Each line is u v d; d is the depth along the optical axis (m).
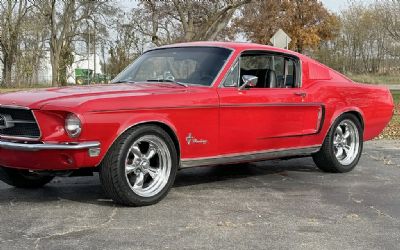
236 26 39.16
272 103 6.08
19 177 5.68
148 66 6.29
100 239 4.10
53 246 3.92
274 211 5.04
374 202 5.49
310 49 51.06
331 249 4.00
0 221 4.54
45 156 4.66
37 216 4.70
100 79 48.28
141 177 5.10
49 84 51.22
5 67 48.50
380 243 4.16
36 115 4.70
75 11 41.19
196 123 5.41
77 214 4.78
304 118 6.54
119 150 4.84
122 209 4.97
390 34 32.28
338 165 7.04
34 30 47.34
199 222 4.61
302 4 47.44
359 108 7.28
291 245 4.07
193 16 28.67
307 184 6.37
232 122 5.72
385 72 49.59
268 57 6.44
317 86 6.79
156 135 5.11
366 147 9.91
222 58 5.92
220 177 6.71
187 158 5.43
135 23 32.88
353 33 52.47
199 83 5.73
